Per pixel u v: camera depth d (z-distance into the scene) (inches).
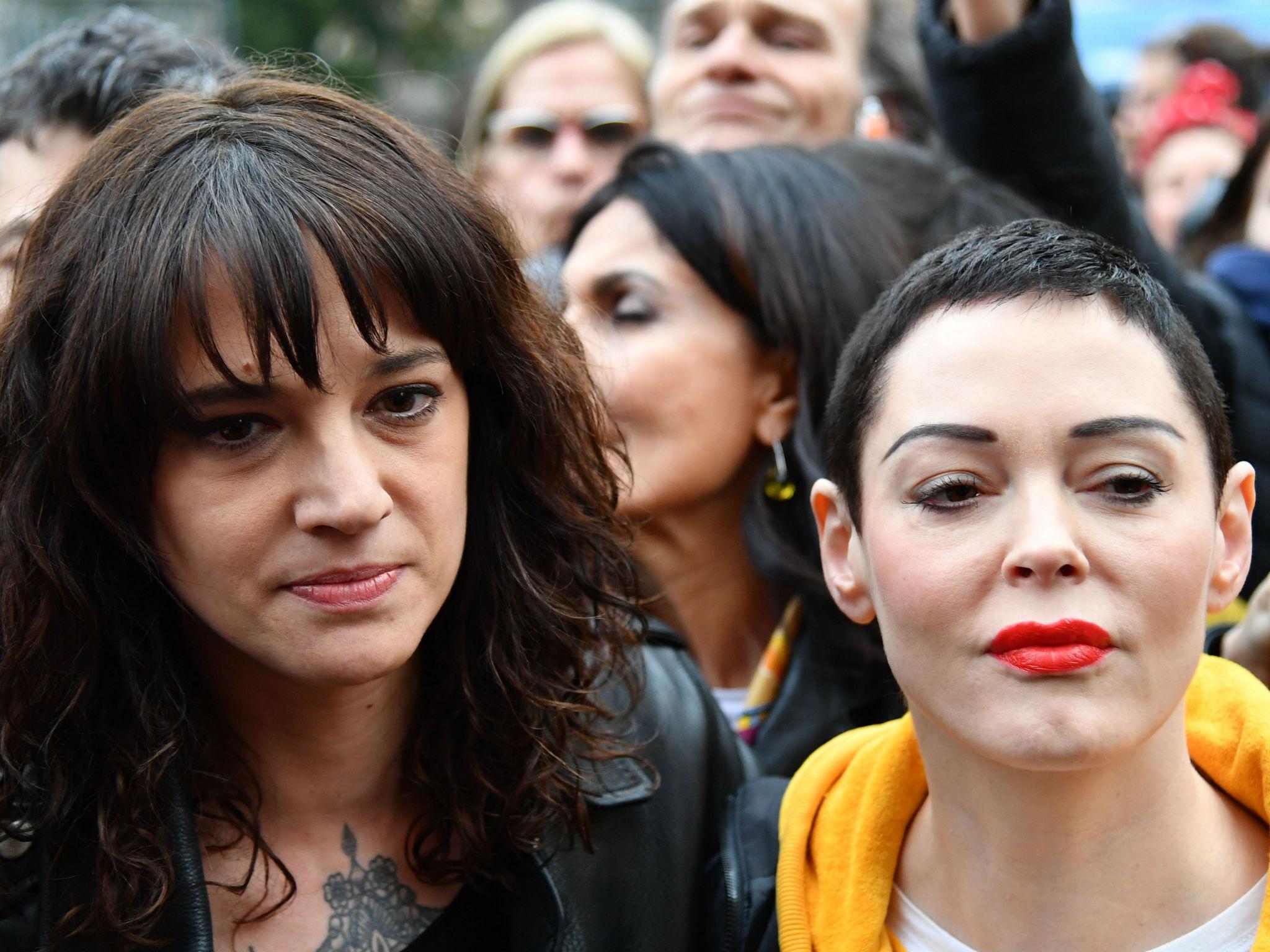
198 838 49.8
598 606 57.6
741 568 79.8
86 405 44.9
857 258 76.5
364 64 425.1
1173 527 41.9
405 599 46.7
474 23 504.1
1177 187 133.8
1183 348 44.8
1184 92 134.6
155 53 74.7
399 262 45.4
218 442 44.9
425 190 47.9
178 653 50.6
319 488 44.3
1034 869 44.5
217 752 51.6
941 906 47.6
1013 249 45.5
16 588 47.8
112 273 44.4
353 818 52.9
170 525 46.1
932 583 43.0
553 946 52.2
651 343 75.5
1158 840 44.2
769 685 75.2
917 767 50.4
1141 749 43.5
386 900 52.2
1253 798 46.3
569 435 56.1
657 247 77.4
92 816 49.1
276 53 65.6
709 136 104.5
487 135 138.3
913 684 44.3
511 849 53.3
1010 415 42.3
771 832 55.4
